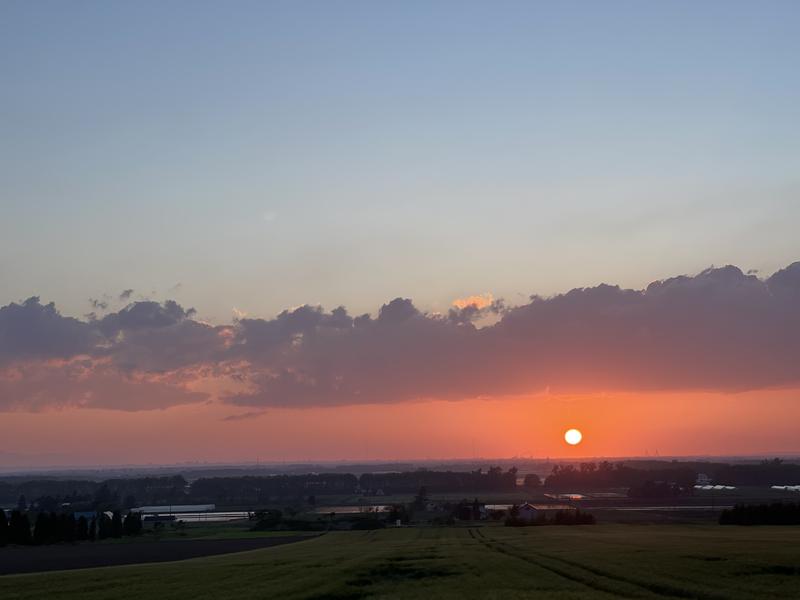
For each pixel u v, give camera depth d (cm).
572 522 15975
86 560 10975
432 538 12694
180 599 5750
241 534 17012
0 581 7731
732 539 9525
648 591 5466
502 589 5747
